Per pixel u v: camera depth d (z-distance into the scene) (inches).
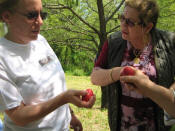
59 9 290.7
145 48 73.7
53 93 64.9
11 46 59.6
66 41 317.1
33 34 59.2
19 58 59.9
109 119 83.7
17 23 57.0
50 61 69.0
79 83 543.2
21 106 57.0
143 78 55.2
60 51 517.0
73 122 79.0
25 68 60.0
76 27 316.2
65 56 547.8
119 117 80.2
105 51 82.0
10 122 62.8
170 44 73.5
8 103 55.2
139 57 74.5
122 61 77.6
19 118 55.1
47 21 296.7
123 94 77.3
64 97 54.9
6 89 55.5
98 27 338.6
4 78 55.8
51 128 64.0
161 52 72.5
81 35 334.3
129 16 68.9
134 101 74.4
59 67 72.1
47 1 267.0
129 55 76.5
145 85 54.1
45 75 64.5
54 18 298.7
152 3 69.4
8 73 57.2
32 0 55.1
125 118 77.9
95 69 81.2
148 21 68.5
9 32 60.4
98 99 367.6
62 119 67.4
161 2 252.4
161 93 53.7
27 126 60.9
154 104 73.2
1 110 56.0
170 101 53.7
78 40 332.5
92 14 333.1
